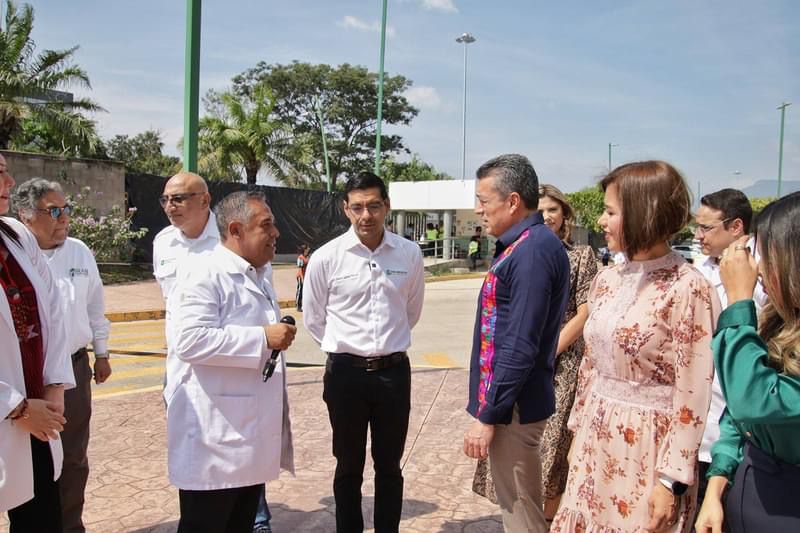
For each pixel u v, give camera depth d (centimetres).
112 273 1577
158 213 1761
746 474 191
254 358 263
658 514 211
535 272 257
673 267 221
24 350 268
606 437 228
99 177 1662
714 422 303
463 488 430
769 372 178
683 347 210
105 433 532
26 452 253
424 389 693
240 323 275
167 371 318
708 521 200
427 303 1605
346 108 4625
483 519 383
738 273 194
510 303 262
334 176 4728
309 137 3841
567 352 345
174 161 3966
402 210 2711
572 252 349
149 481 433
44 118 1973
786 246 180
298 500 409
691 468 207
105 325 386
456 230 2786
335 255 341
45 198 343
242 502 288
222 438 265
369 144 4806
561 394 341
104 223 1596
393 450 341
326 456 485
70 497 339
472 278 2303
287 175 2684
